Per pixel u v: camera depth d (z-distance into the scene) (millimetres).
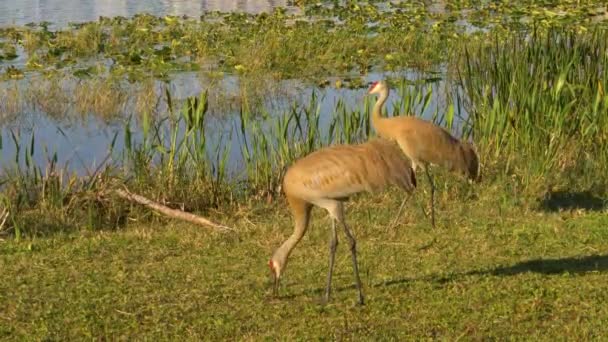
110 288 21469
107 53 54219
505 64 32750
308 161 20078
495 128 31531
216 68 49781
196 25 63438
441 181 29438
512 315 19234
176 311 19938
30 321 19578
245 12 69875
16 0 81062
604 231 25000
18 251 24562
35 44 55344
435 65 50781
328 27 62125
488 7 70062
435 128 26453
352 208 27875
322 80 46750
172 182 29188
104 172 29297
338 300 20422
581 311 19344
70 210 28156
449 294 20516
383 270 22484
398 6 73250
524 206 27578
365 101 32656
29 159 30594
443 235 25125
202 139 29484
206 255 24031
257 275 22359
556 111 30219
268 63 50156
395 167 19781
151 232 26078
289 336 18391
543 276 21562
